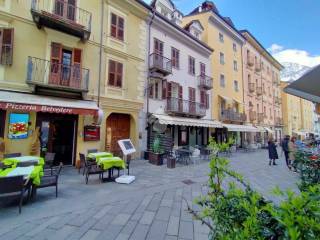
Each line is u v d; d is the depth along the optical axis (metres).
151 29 16.03
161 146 14.03
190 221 4.56
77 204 5.46
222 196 2.08
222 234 1.79
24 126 9.71
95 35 12.41
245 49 29.22
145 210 5.16
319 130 45.19
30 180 5.36
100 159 7.69
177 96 17.78
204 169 11.04
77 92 11.21
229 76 25.28
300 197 1.39
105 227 4.24
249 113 28.78
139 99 14.65
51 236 3.86
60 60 10.92
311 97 3.65
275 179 8.90
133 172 9.73
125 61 13.93
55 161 10.84
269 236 1.46
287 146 12.20
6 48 9.29
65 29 10.84
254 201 1.66
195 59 20.34
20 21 9.83
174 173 9.79
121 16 13.91
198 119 19.16
